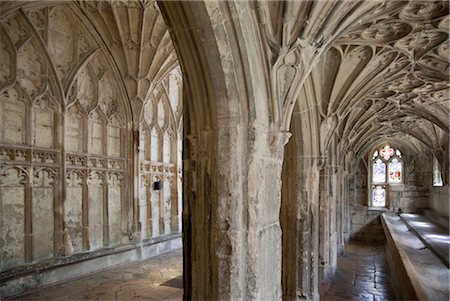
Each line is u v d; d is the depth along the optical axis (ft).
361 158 68.54
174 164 36.47
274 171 10.89
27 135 21.98
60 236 23.81
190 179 10.08
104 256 27.02
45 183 23.20
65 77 24.80
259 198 9.39
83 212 26.08
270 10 10.44
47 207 23.24
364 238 65.77
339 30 13.58
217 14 8.32
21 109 21.80
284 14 10.34
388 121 43.45
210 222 9.39
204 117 9.44
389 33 18.44
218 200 9.14
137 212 30.48
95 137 27.43
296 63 11.45
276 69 10.71
